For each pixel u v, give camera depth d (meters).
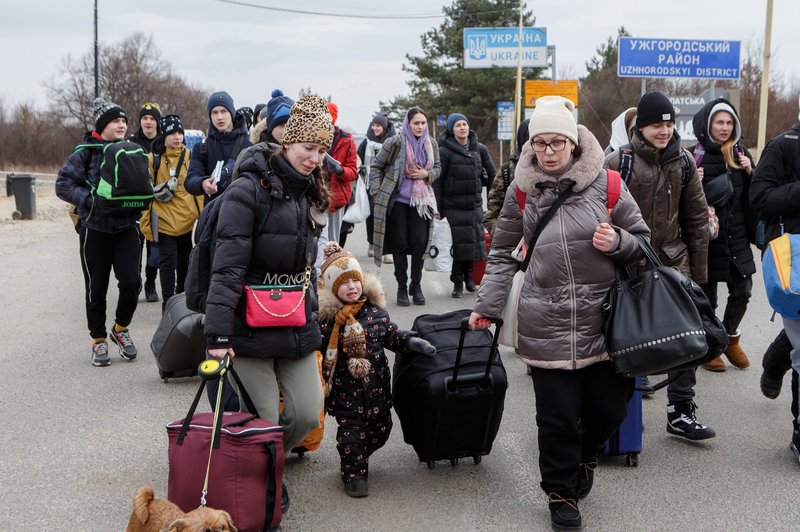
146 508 3.39
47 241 15.93
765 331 8.27
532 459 5.06
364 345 4.49
